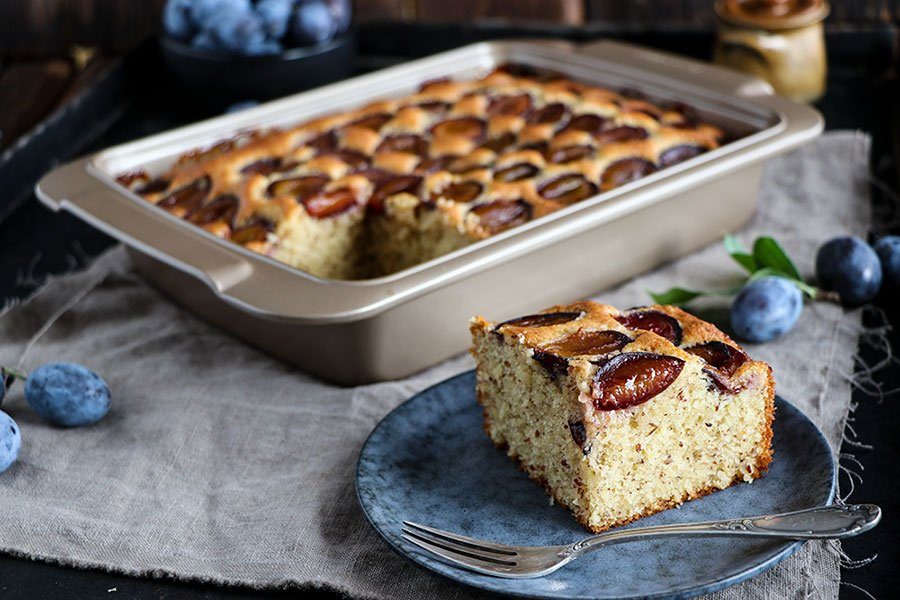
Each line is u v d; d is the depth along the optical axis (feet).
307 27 3.59
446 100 3.27
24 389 2.59
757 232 3.08
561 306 2.43
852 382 2.59
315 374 2.65
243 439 2.49
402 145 3.10
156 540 2.27
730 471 2.29
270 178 2.97
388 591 2.15
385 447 2.37
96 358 2.73
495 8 4.11
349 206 2.92
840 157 3.34
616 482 2.23
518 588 2.07
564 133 3.08
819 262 2.82
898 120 3.58
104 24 4.18
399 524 2.21
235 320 2.76
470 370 2.56
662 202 2.83
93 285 2.96
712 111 3.16
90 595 2.18
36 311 2.91
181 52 3.59
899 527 2.26
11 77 4.00
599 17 4.09
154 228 2.67
